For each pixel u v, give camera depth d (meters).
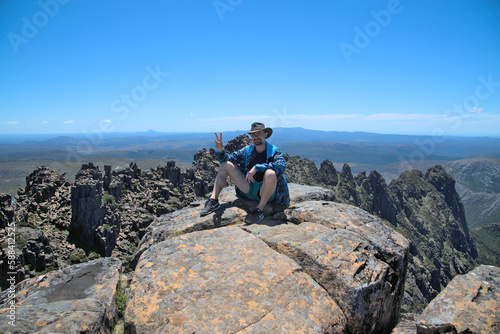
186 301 2.42
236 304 2.41
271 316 2.35
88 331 2.32
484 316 2.68
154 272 2.67
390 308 2.90
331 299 2.59
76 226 29.61
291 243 3.02
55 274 3.02
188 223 3.52
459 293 2.93
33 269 19.69
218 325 2.25
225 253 2.92
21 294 2.78
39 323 2.29
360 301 2.58
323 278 2.71
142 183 45.50
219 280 2.61
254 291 2.52
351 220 3.45
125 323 2.35
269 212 3.79
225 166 3.82
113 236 32.25
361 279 2.68
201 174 63.69
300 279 2.65
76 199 29.70
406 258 3.15
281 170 3.63
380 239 3.20
